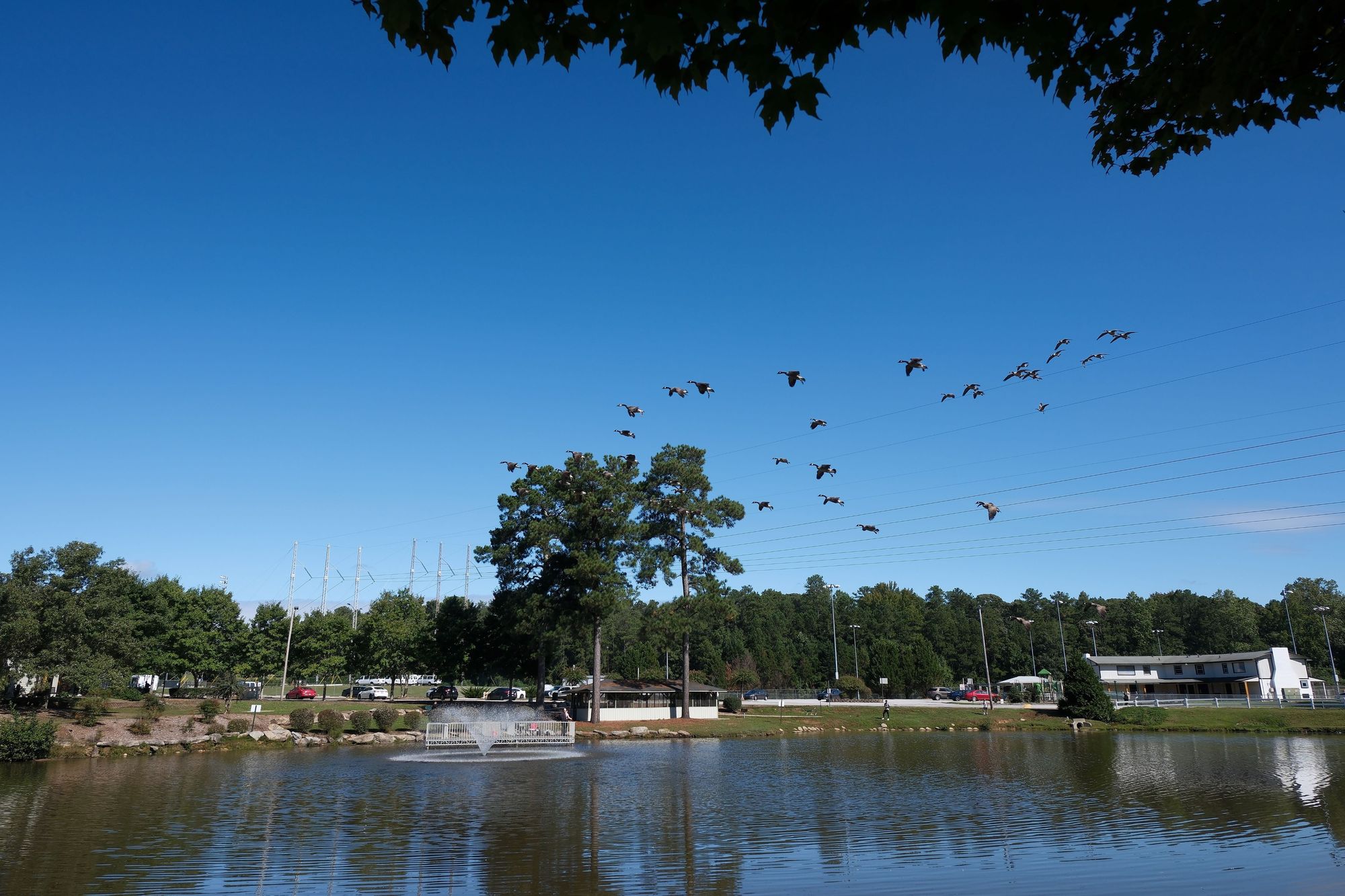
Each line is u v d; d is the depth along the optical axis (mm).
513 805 27141
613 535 66125
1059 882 16500
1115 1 6238
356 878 16859
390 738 54156
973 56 6336
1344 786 31484
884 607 149875
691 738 61469
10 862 18062
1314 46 7457
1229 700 84500
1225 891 15719
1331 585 159750
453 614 76000
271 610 76125
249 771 37250
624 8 5895
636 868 17766
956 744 55594
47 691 51562
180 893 15570
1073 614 153125
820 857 18922
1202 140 9008
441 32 6348
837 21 5859
